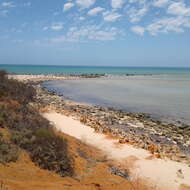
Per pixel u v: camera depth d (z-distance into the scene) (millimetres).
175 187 7953
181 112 23469
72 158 8055
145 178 8461
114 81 63469
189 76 101375
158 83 59719
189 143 14078
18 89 13617
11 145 7262
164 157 10758
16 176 5809
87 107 24078
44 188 5406
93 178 7434
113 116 20375
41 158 7242
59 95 32094
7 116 9133
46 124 10516
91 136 13258
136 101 29969
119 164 9555
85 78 72062
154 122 19172
